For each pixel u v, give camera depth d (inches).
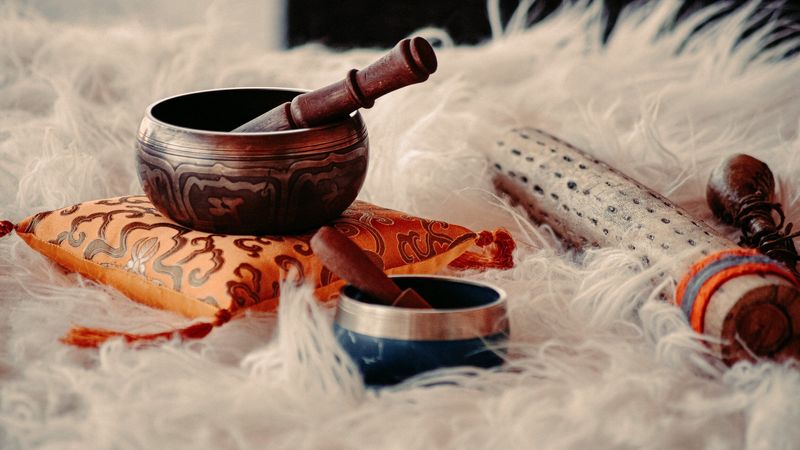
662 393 28.1
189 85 46.3
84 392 28.1
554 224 37.6
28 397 28.1
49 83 45.2
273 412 27.4
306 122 31.9
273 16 65.5
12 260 34.8
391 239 33.4
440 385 28.4
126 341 29.7
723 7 51.4
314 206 32.1
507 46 51.2
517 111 46.1
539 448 26.7
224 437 27.1
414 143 41.3
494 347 28.9
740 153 39.0
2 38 47.0
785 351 29.3
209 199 31.6
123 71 46.4
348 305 28.9
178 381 28.1
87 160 39.0
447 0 62.2
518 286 33.7
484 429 27.1
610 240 35.2
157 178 32.0
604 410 27.4
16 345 30.2
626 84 47.4
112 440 26.7
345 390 28.2
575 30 51.8
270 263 31.4
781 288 29.0
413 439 26.9
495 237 35.1
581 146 41.7
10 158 40.4
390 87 31.2
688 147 42.8
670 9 51.2
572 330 31.4
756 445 26.8
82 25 53.7
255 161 31.3
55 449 26.6
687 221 34.2
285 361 28.3
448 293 30.4
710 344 29.4
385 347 28.4
